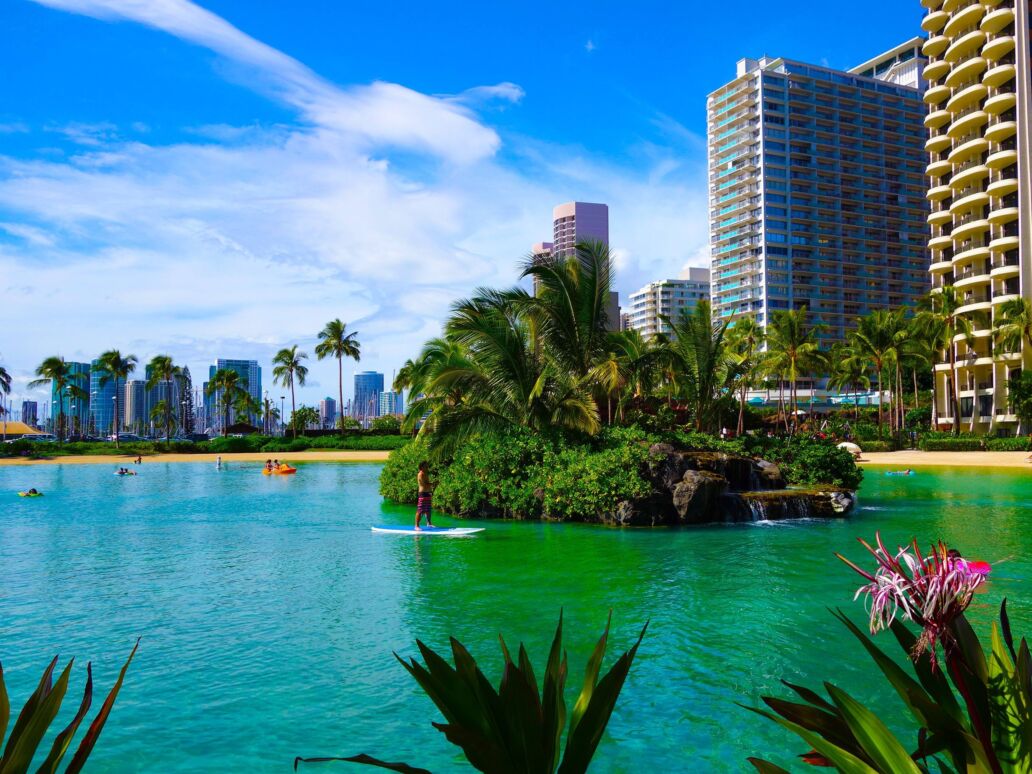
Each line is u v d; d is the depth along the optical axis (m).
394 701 7.24
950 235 82.06
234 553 16.28
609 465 20.08
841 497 21.48
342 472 51.53
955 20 81.62
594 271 24.31
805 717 2.40
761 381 71.00
